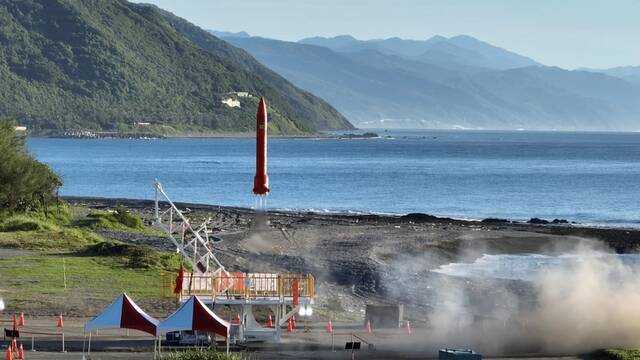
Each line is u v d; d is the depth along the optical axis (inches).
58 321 6205.7
